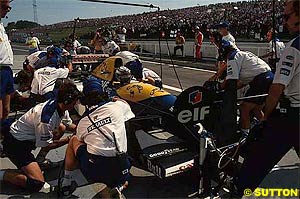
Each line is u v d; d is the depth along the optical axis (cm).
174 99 379
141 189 359
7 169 401
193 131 344
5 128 349
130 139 374
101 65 567
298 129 276
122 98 403
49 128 342
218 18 2969
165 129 377
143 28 2723
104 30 1124
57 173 396
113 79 525
